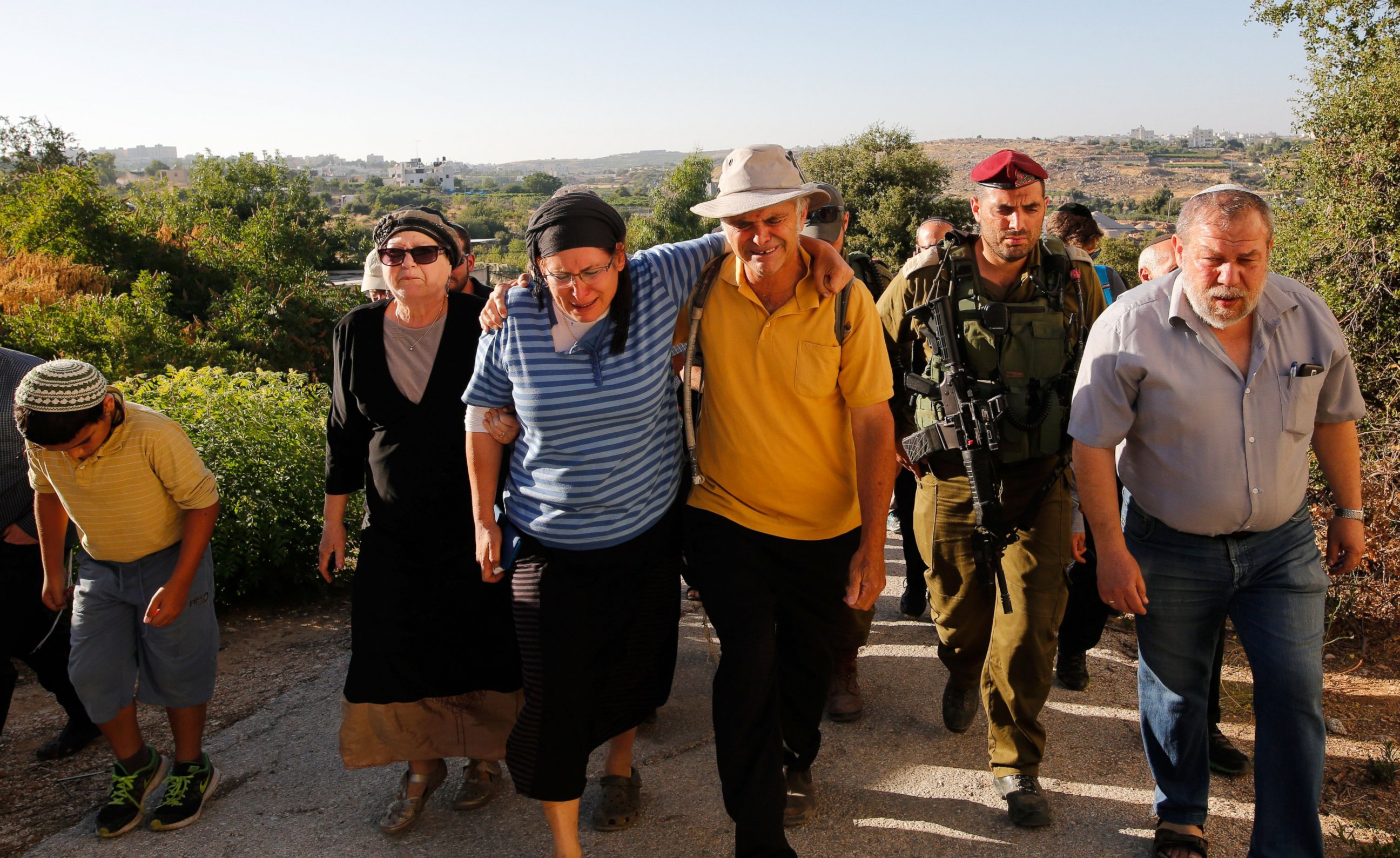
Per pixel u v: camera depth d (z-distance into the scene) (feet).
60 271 43.24
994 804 9.63
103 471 8.73
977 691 11.15
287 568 16.24
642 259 8.38
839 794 9.86
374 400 9.00
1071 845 8.91
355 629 9.29
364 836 9.14
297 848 8.95
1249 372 7.94
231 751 10.94
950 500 10.25
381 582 9.18
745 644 8.19
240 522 15.60
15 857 8.90
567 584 8.07
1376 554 14.03
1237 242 7.43
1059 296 10.00
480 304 9.32
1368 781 10.03
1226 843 8.95
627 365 7.90
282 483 16.33
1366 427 16.29
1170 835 8.57
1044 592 9.40
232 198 102.78
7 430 10.02
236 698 12.47
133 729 9.52
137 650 9.40
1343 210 20.84
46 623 10.50
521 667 8.88
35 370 8.54
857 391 8.34
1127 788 9.91
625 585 8.28
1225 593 8.30
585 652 8.09
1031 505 9.61
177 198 102.06
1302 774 7.95
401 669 9.12
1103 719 11.51
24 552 10.33
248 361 40.52
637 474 8.13
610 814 9.12
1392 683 12.34
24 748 11.24
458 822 9.38
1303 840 7.97
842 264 8.09
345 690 9.36
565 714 7.99
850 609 10.82
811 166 145.18
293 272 54.60
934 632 14.56
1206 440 8.04
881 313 10.88
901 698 12.19
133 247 51.70
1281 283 8.14
